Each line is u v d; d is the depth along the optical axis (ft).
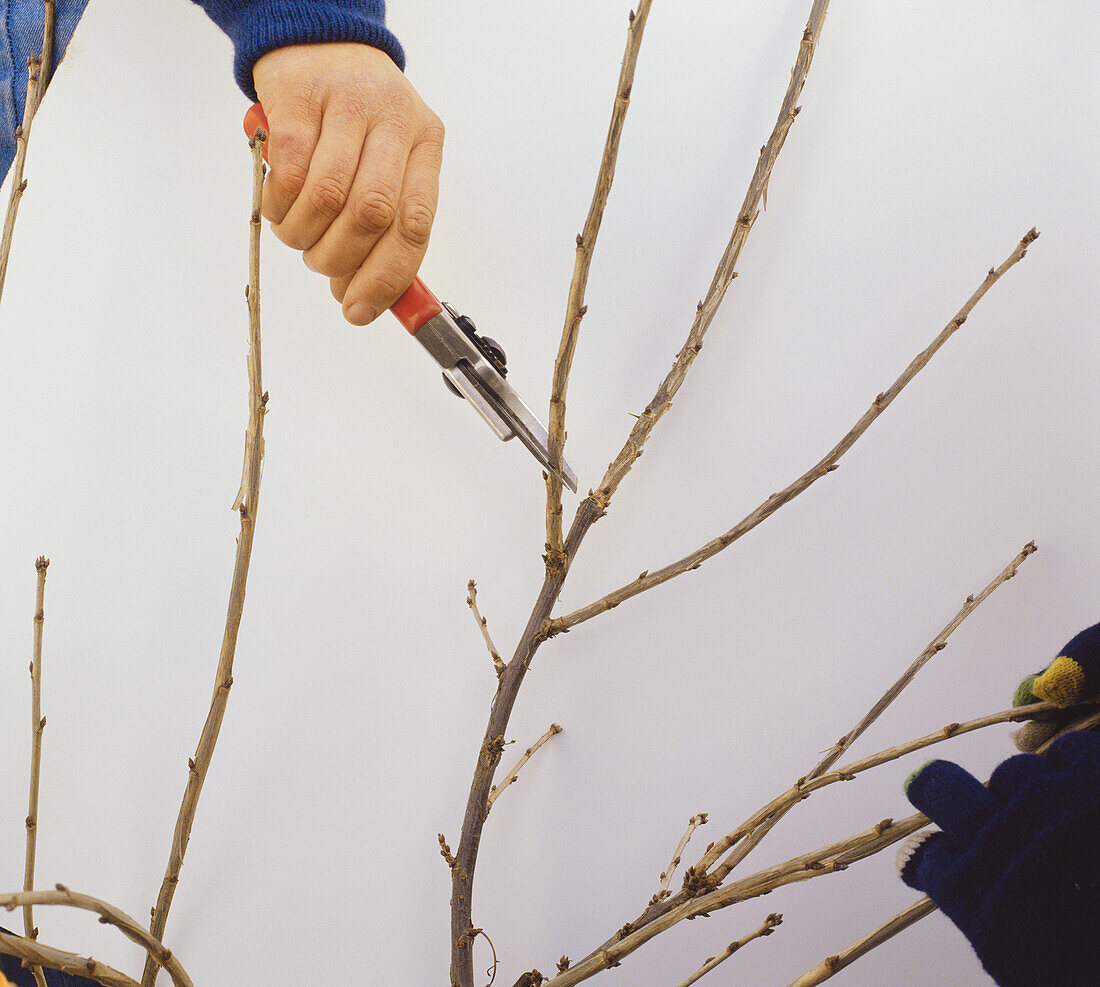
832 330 2.51
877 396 2.36
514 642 2.59
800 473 2.51
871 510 2.47
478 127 2.67
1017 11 2.44
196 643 2.69
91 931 2.68
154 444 2.73
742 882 1.63
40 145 2.73
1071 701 1.46
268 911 2.61
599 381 2.59
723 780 2.48
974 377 2.44
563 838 2.53
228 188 2.71
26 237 2.75
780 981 2.41
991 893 1.28
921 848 1.47
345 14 2.10
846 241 2.51
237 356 2.71
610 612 2.56
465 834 2.29
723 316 2.56
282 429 2.70
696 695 2.51
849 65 2.52
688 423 2.57
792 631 2.48
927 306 2.47
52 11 1.70
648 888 2.48
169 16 2.72
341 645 2.65
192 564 2.70
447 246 2.67
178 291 2.73
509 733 2.58
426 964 2.54
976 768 2.36
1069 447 2.38
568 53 2.64
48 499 2.76
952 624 2.27
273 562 2.68
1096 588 2.34
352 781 2.62
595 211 1.69
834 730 2.44
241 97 2.70
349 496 2.67
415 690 2.62
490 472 2.62
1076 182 2.41
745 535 2.52
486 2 2.67
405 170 2.07
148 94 2.72
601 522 2.59
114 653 2.72
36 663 1.92
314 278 2.69
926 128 2.48
